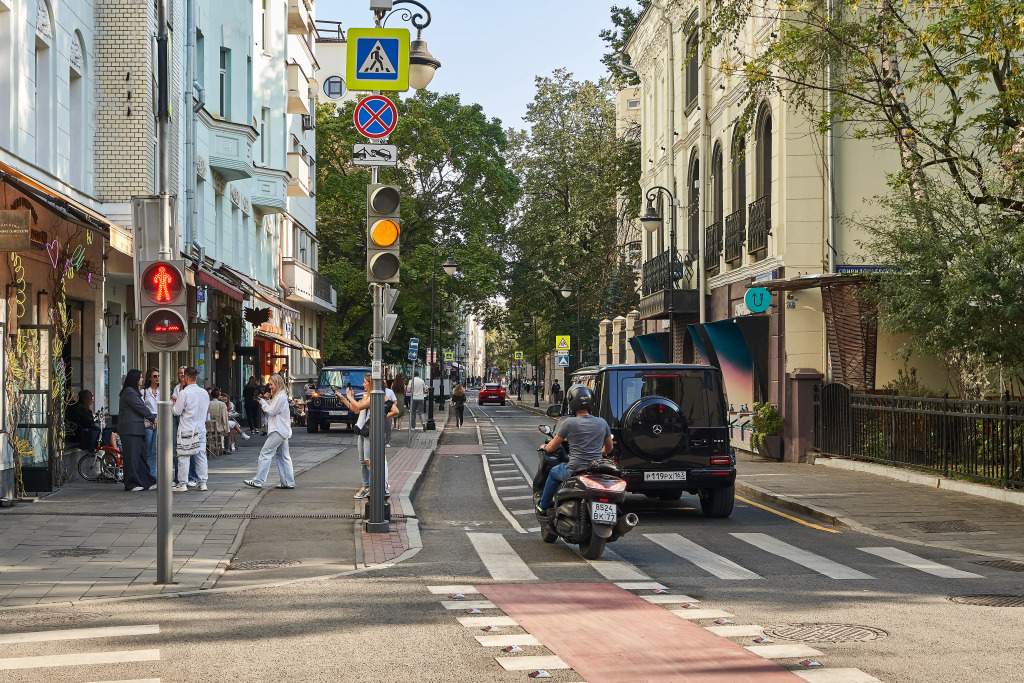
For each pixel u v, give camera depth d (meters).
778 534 13.00
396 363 65.44
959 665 6.31
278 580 9.69
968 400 17.02
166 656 6.62
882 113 21.59
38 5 17.25
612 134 62.34
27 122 16.62
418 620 7.77
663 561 10.87
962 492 16.44
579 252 60.91
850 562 10.74
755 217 25.50
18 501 14.39
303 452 25.86
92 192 20.41
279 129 39.25
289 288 44.28
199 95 27.86
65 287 17.17
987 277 15.27
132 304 24.67
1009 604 8.35
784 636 7.18
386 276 12.89
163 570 9.36
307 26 45.16
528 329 68.56
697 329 30.61
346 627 7.52
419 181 58.09
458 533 13.15
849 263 22.88
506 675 6.15
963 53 16.47
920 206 17.30
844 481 18.41
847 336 22.17
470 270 55.41
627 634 7.26
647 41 41.81
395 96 56.66
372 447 12.89
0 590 8.96
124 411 16.23
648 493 15.65
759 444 24.05
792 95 21.30
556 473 11.84
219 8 31.53
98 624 7.64
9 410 14.62
